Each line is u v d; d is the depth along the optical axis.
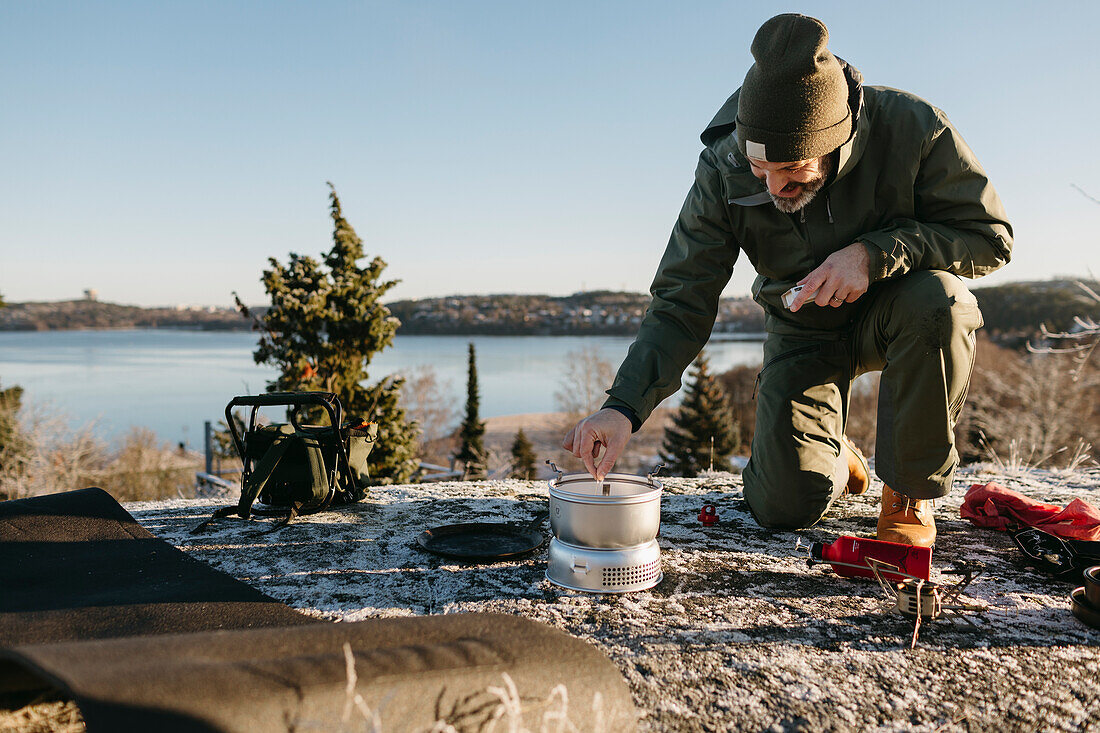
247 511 2.31
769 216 2.09
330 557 1.96
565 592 1.69
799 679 1.24
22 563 1.72
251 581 1.75
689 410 29.52
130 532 1.97
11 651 0.86
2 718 1.04
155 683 0.77
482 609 1.57
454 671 0.90
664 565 1.91
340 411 2.51
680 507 2.66
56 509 2.05
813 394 2.25
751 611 1.58
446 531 2.17
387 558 1.96
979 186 1.97
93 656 0.86
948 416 1.82
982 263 1.98
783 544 2.13
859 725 1.09
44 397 15.27
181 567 1.75
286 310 8.44
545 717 0.91
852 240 2.05
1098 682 1.25
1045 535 1.99
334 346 8.62
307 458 2.43
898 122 1.98
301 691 0.81
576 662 1.01
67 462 15.41
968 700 1.17
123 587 1.60
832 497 2.28
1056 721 1.12
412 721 0.84
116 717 0.73
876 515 2.51
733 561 1.95
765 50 1.73
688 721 1.09
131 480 16.89
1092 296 5.75
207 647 0.92
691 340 2.11
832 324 2.24
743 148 1.83
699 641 1.41
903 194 1.99
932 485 1.88
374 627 1.03
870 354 2.18
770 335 2.42
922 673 1.27
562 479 1.86
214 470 11.63
